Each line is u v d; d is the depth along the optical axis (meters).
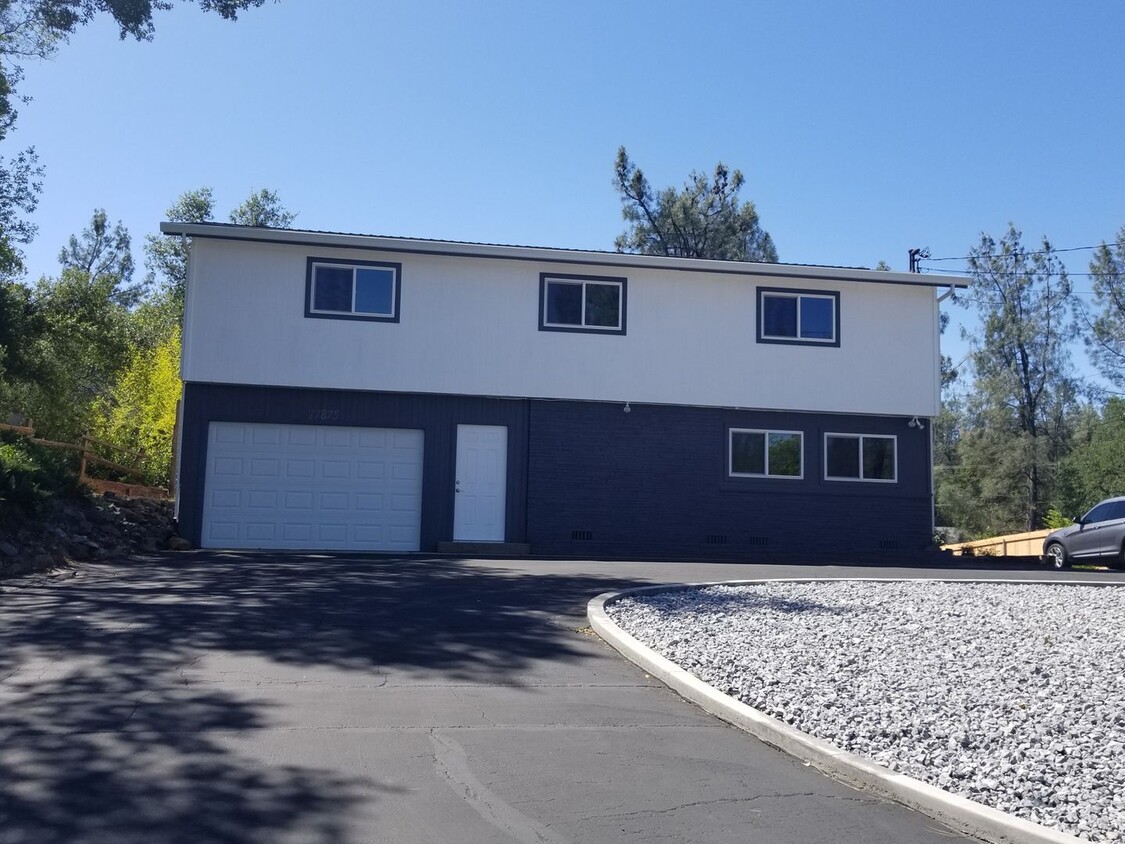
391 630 10.34
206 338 20.02
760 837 5.37
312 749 6.56
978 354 43.31
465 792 5.90
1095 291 40.56
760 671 8.57
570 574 15.53
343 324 20.41
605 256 20.94
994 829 5.35
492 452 20.78
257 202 47.72
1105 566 22.22
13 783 5.77
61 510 16.64
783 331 21.91
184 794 5.68
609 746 6.91
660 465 21.22
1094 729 6.91
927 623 10.88
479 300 20.86
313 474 20.25
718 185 41.56
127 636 9.57
